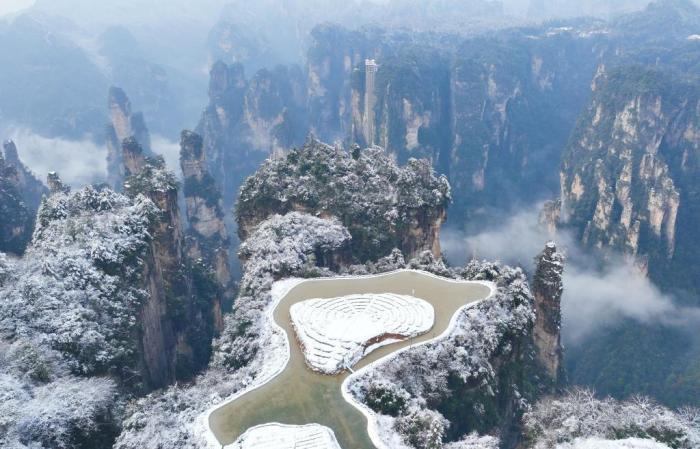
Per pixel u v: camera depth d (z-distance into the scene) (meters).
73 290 104.69
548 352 125.50
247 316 106.12
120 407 90.38
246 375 89.69
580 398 100.69
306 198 150.50
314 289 115.06
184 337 143.50
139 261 119.44
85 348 96.31
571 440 86.00
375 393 83.12
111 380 93.00
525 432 94.75
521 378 109.06
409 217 149.75
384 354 92.00
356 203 149.00
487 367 95.31
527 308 108.31
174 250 148.25
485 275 118.94
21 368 88.06
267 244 127.62
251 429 75.69
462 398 91.81
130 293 111.69
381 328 96.88
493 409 95.31
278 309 107.19
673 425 85.12
